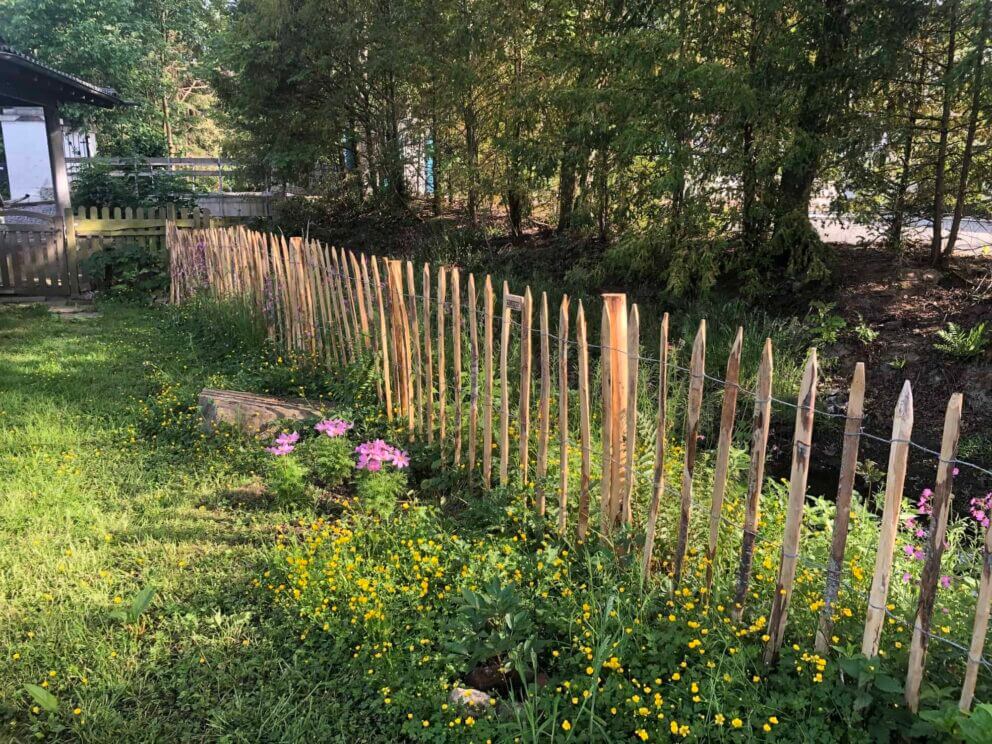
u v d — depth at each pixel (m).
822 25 7.38
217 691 3.05
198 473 5.05
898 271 7.88
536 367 6.79
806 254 7.89
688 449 3.25
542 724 2.79
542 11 10.19
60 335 9.20
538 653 3.20
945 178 7.94
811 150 7.38
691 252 7.94
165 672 3.15
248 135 17.44
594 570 3.62
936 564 2.45
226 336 8.66
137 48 27.97
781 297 7.99
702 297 8.04
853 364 6.73
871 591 2.63
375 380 5.86
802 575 3.22
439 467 4.93
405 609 3.43
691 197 8.01
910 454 5.70
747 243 8.29
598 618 3.13
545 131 10.10
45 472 4.91
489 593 3.22
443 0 11.40
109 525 4.30
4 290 12.27
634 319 3.44
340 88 13.74
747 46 8.05
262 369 7.17
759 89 7.55
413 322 5.15
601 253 9.70
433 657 3.13
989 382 6.06
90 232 12.43
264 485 4.88
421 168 14.36
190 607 3.55
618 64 8.25
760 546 3.56
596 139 8.57
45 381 6.91
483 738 2.73
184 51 32.47
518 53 10.89
